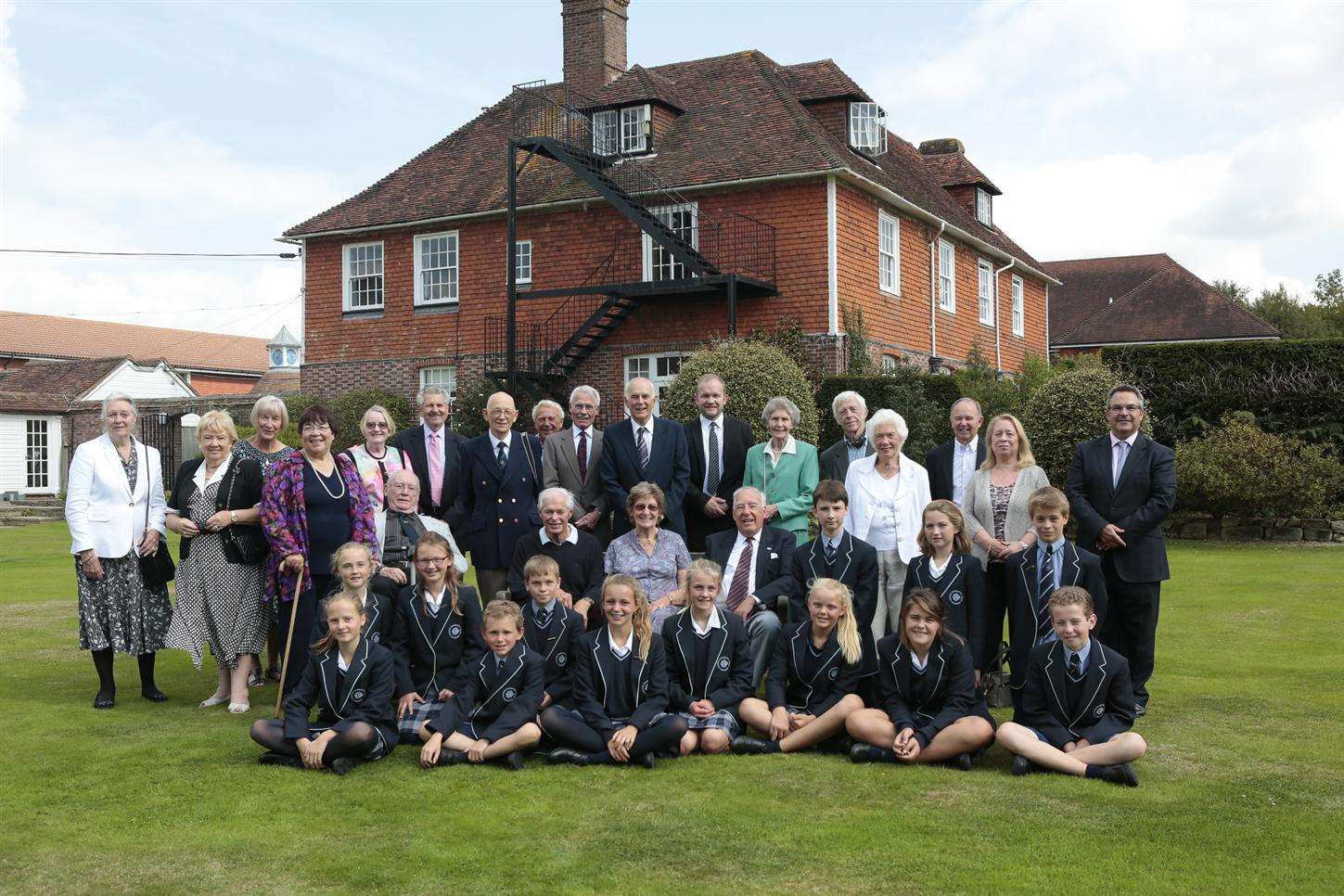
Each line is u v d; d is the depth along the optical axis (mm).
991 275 26547
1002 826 4297
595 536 7035
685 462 7348
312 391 24234
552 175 21984
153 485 6832
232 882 3812
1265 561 12930
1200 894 3623
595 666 5574
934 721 5312
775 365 15828
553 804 4656
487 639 5555
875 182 19938
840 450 7223
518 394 21391
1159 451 6305
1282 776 4949
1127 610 6270
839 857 3979
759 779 5031
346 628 5340
